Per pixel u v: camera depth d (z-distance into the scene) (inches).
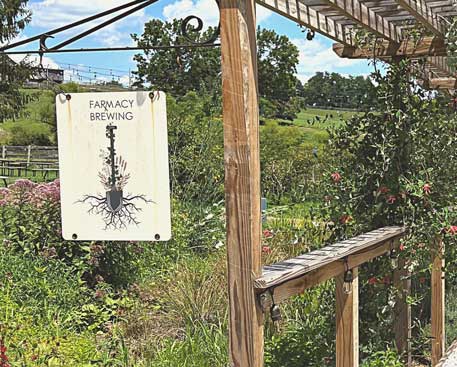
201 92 446.9
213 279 224.4
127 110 107.8
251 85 87.7
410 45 183.6
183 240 305.7
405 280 185.0
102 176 108.9
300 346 181.6
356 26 181.0
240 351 89.5
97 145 108.9
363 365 169.0
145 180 107.6
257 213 89.0
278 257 243.3
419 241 174.9
